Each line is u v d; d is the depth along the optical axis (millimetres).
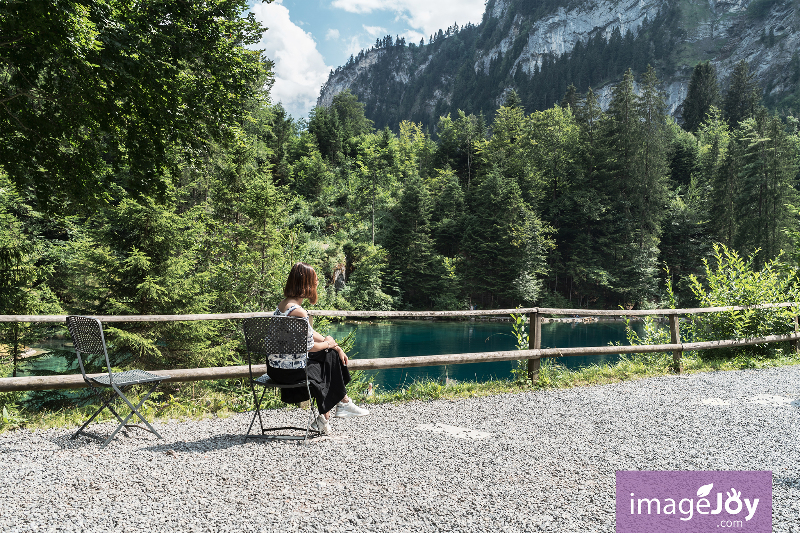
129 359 11977
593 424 4730
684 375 7586
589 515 2703
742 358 8812
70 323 4074
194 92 10523
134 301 12227
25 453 3604
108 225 12820
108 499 2746
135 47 9000
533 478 3260
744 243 51656
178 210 18188
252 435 4090
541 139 76688
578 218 61688
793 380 7184
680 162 79812
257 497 2812
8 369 11625
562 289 62625
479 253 56906
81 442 3936
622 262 58094
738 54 181625
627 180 63250
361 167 82688
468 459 3615
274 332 3863
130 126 10031
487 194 58344
